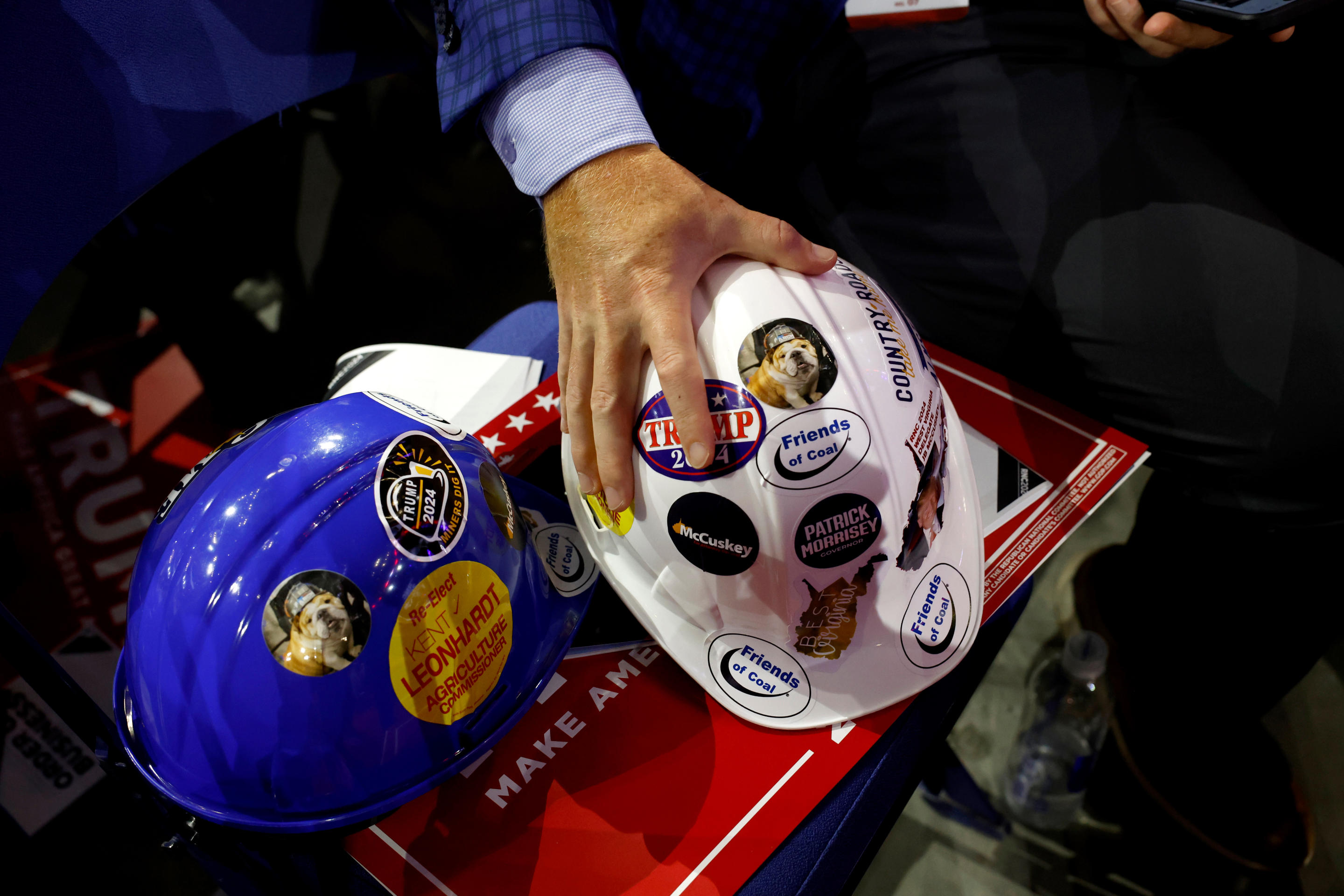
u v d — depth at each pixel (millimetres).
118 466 1162
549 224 536
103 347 1251
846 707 517
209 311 1281
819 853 479
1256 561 821
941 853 954
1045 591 1092
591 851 484
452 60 571
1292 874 892
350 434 463
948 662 525
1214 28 605
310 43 608
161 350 1250
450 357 753
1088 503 612
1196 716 944
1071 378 742
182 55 545
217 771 428
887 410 479
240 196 1360
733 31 679
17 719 990
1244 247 688
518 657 502
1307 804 933
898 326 518
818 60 886
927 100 824
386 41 656
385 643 432
